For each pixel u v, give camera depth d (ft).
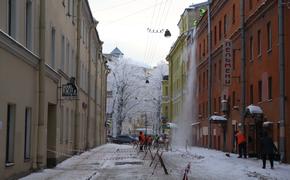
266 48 100.17
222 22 147.02
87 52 144.56
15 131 54.49
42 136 66.49
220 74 149.89
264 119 100.22
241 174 68.44
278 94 91.61
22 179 56.70
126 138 259.39
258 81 106.01
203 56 181.98
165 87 318.45
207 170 74.33
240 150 106.01
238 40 125.18
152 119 349.82
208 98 165.58
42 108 66.13
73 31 108.06
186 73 226.99
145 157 107.65
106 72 245.24
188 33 219.82
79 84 114.93
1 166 48.80
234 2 130.41
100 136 207.72
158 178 61.41
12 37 54.19
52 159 77.92
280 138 88.12
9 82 51.37
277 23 92.68
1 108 48.32
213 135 159.22
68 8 98.12
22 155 58.29
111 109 343.26
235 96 128.47
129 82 333.01
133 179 60.18
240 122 119.85
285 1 89.56
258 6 105.60
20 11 56.65
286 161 86.99
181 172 70.33
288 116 87.66
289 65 88.17
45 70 68.33
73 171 69.97
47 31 71.41
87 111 143.33
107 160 96.84
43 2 67.21
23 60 57.67
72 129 106.83
